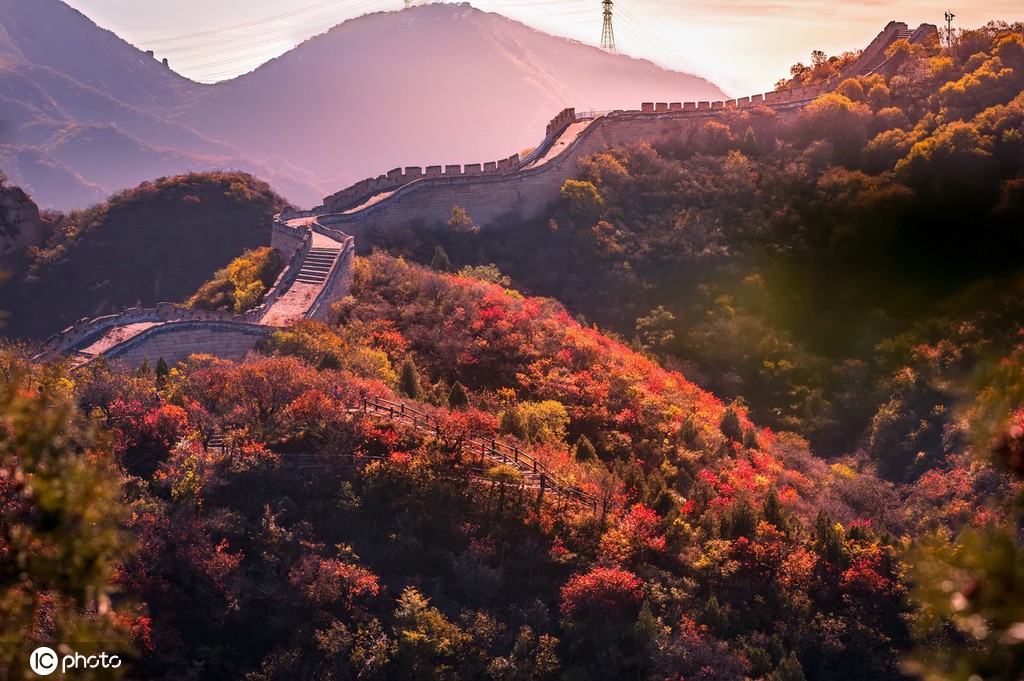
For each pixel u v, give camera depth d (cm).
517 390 9362
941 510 8969
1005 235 14950
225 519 6238
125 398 6881
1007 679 1038
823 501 9112
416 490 6706
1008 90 17425
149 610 5531
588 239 14625
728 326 13262
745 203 15900
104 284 17900
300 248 10981
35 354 8000
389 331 9775
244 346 8769
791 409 12125
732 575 6825
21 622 1377
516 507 6775
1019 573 1061
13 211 18262
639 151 16712
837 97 17638
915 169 15875
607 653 6038
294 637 5797
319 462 6825
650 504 7331
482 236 14488
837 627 6625
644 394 9612
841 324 13888
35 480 1409
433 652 5772
